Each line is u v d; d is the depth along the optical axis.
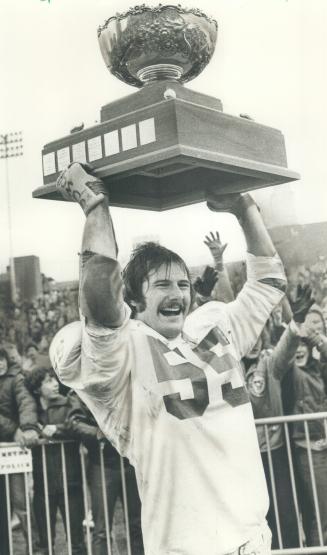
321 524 2.96
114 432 2.75
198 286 3.21
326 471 2.97
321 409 3.05
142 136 1.91
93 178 2.05
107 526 2.93
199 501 2.62
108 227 2.19
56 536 3.07
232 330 2.79
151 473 2.69
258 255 2.70
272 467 2.95
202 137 1.90
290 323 3.09
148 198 2.47
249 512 2.62
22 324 3.66
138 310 2.92
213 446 2.68
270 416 3.06
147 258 2.94
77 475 3.00
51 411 3.05
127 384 2.72
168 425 2.68
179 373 2.72
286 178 2.21
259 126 2.07
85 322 2.48
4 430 3.11
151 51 2.02
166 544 2.64
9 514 3.05
